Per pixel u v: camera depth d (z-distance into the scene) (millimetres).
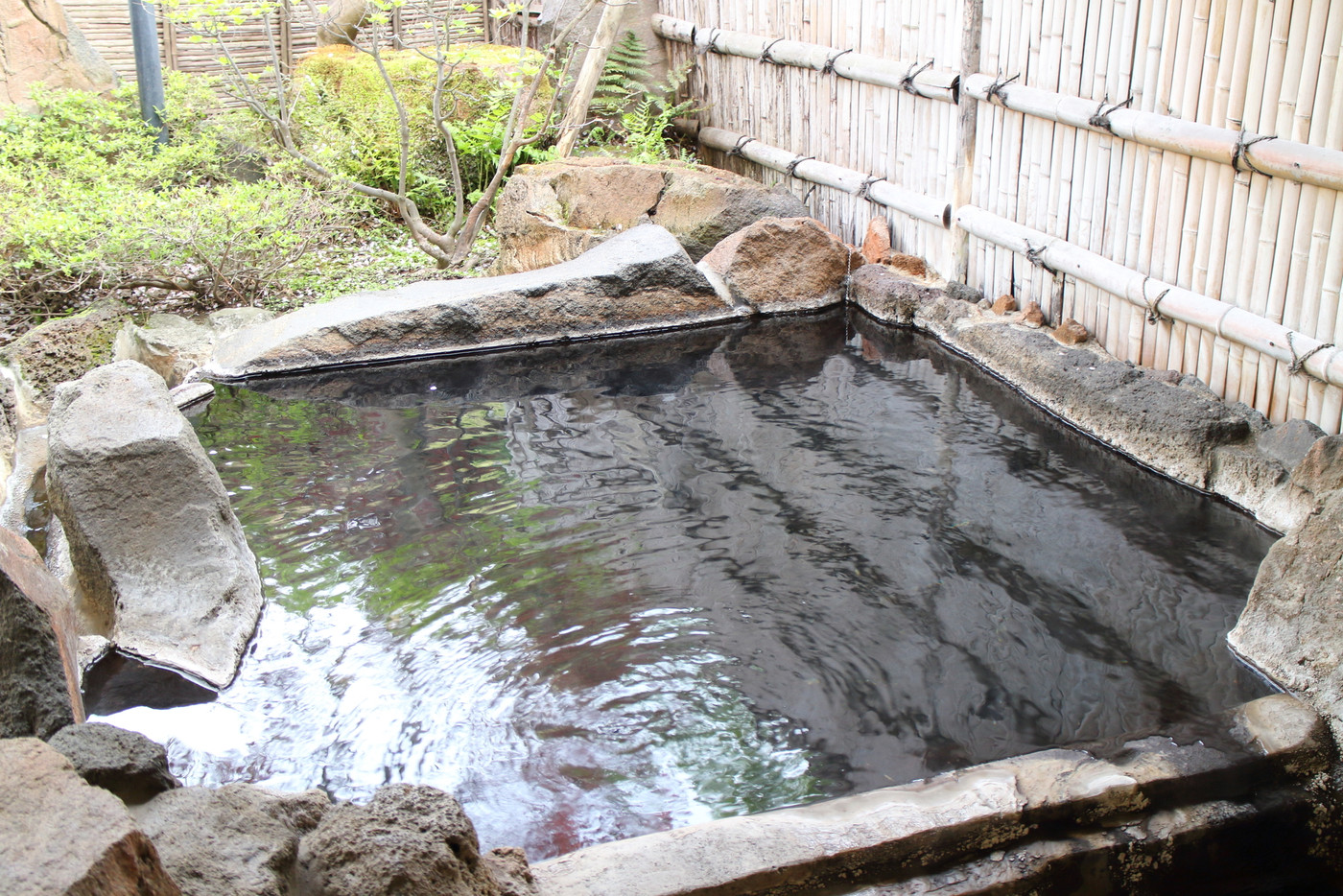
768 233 7766
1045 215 6469
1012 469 5254
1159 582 4254
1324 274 4652
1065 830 2955
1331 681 3367
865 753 3330
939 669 3734
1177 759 3107
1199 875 3025
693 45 10445
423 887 2264
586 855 2773
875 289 7664
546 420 5961
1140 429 5293
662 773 3273
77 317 6617
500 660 3838
